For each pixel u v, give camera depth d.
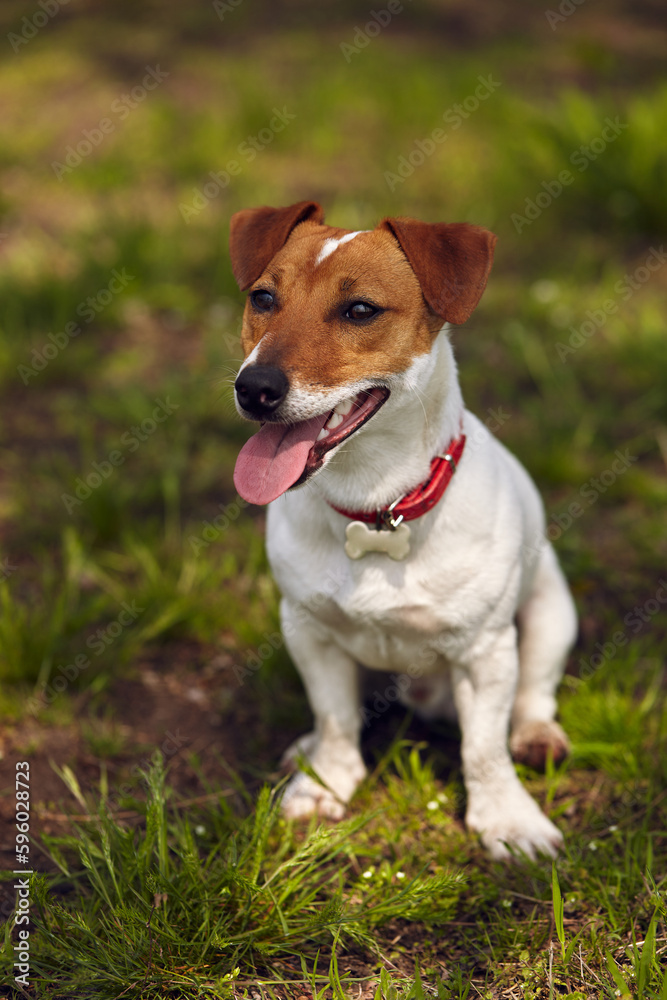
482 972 2.44
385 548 2.73
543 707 3.32
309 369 2.55
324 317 2.62
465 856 2.88
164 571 4.09
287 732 3.46
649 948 2.23
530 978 2.36
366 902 2.62
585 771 3.22
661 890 2.60
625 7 12.34
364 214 7.01
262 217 2.99
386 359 2.62
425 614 2.80
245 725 3.47
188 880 2.51
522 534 2.97
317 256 2.69
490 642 2.88
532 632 3.31
